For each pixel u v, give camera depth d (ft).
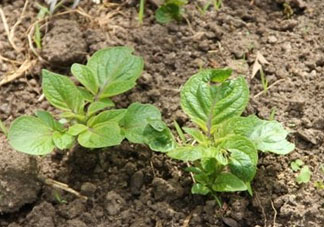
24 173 8.20
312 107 9.03
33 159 8.32
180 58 9.71
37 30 9.96
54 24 10.11
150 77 9.45
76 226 8.07
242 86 8.37
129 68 8.75
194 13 10.26
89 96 8.71
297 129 8.79
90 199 8.34
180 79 9.46
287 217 7.99
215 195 8.16
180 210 8.25
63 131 8.27
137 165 8.59
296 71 9.44
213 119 8.28
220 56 9.73
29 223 8.12
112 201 8.25
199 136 8.16
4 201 8.12
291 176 8.36
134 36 9.94
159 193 8.32
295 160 8.50
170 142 8.16
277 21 10.21
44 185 8.45
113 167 8.61
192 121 8.68
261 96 9.23
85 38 9.92
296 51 9.71
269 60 9.62
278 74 9.43
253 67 9.52
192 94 8.36
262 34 10.02
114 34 10.02
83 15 10.35
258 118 8.53
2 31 10.24
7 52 9.96
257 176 8.36
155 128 8.13
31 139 8.05
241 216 8.05
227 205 8.19
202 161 8.03
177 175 8.48
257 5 10.45
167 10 10.20
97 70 8.75
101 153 8.68
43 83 8.43
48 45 9.78
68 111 8.45
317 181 8.25
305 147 8.67
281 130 8.14
